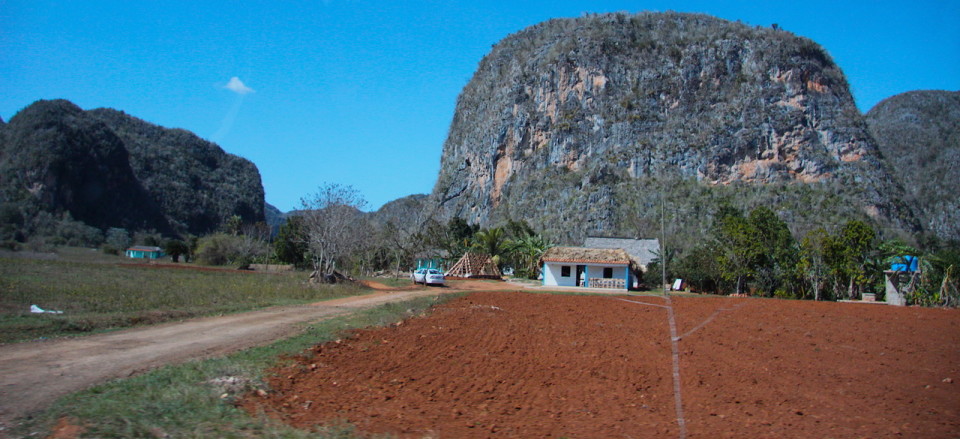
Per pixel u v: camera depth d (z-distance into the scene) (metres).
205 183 167.50
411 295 37.47
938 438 9.92
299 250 79.12
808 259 47.34
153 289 29.05
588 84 146.88
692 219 110.44
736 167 123.00
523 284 59.41
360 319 22.41
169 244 84.25
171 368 11.57
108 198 126.69
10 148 115.38
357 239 53.31
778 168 120.88
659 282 57.72
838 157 122.19
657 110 138.50
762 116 125.56
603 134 137.75
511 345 18.70
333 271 44.78
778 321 26.66
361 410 10.23
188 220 151.00
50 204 110.81
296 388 11.45
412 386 12.46
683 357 17.42
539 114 152.62
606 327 24.06
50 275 35.25
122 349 13.58
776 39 137.50
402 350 16.69
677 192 119.31
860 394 13.11
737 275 49.22
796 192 114.88
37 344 13.74
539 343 19.36
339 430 8.84
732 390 13.31
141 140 161.50
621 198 120.56
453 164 185.75
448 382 13.07
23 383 9.95
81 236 103.56
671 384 13.80
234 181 180.00
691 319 27.19
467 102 192.00
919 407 12.02
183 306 23.30
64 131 118.94
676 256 70.38
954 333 23.16
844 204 109.75
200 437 7.98
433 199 183.00
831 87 132.50
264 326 18.92
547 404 11.62
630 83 144.38
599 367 15.59
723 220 59.88
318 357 14.75
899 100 149.75
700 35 147.12
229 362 12.57
